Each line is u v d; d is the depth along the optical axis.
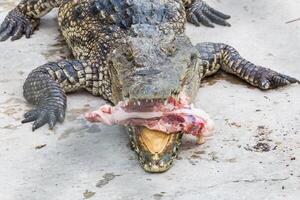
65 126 6.98
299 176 6.05
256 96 7.61
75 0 8.56
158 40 6.46
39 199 5.81
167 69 6.13
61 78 7.57
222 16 9.58
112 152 6.50
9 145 6.63
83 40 8.19
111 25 7.91
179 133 6.23
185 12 9.26
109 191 5.90
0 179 6.09
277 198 5.74
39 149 6.56
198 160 6.33
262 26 9.34
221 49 8.10
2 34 9.12
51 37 9.20
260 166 6.22
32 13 9.30
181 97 6.34
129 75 6.08
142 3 8.06
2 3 10.27
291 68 8.23
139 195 5.83
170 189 5.90
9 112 7.28
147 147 6.04
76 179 6.09
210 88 7.84
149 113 6.00
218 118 7.10
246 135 6.76
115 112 6.22
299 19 9.45
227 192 5.84
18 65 8.35
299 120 7.02
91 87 7.71
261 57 8.50
